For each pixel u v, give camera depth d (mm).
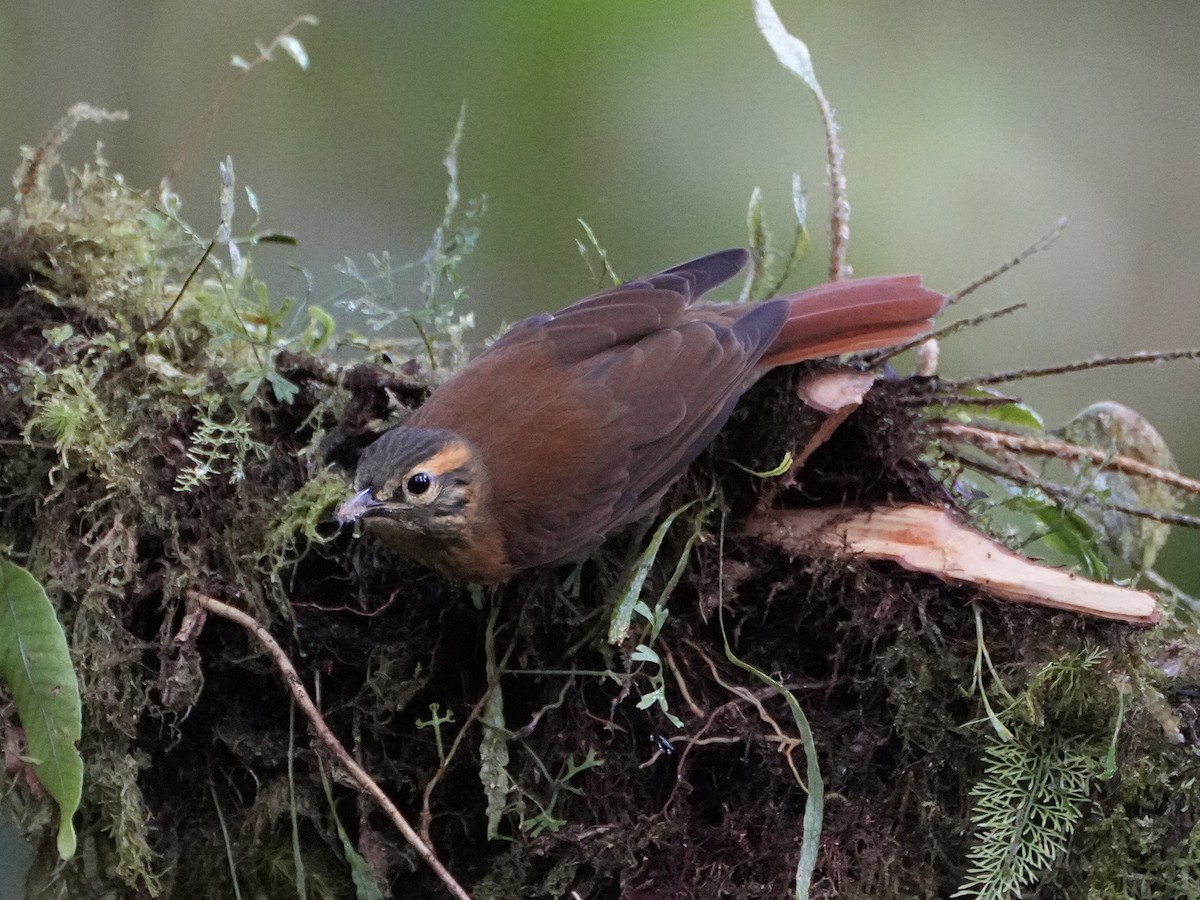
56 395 4645
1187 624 4684
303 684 4656
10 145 4863
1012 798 4648
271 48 4691
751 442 4672
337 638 4656
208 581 4648
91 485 4645
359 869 4648
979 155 4926
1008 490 4699
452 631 4664
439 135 4891
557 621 4660
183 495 4652
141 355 4660
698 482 4668
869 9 4934
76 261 4664
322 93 4891
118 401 4652
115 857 4656
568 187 4891
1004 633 4648
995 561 4652
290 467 4660
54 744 4625
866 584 4656
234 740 4656
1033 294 4922
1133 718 4648
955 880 4656
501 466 4652
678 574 4652
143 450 4648
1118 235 4930
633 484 4656
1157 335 4926
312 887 4660
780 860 4652
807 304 4680
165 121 4879
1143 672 4652
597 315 4684
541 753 4656
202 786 4660
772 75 4906
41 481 4648
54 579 4641
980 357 4914
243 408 4660
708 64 4902
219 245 4723
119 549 4645
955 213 4918
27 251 4664
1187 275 4934
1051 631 4648
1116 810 4648
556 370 4668
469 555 4652
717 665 4660
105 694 4641
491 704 4652
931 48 4938
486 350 4688
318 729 4633
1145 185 4934
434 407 4664
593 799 4656
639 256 4891
